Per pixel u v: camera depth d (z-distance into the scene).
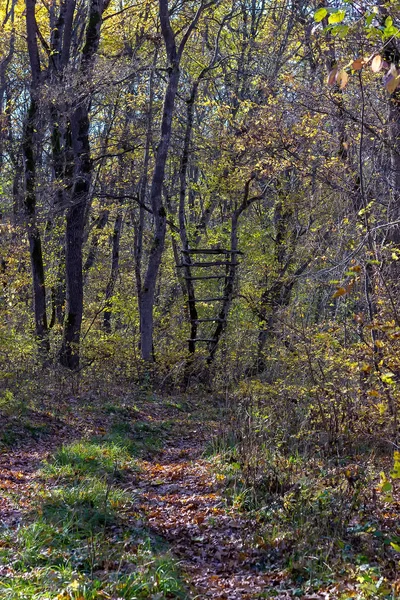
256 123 16.25
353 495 7.66
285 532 7.22
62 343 19.41
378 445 9.47
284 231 21.42
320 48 14.39
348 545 6.73
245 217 25.25
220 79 28.27
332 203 13.91
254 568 6.69
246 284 22.61
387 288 8.52
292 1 19.92
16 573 5.80
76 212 19.66
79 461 10.01
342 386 9.77
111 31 24.86
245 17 26.33
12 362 15.77
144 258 30.64
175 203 30.25
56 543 6.59
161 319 23.83
